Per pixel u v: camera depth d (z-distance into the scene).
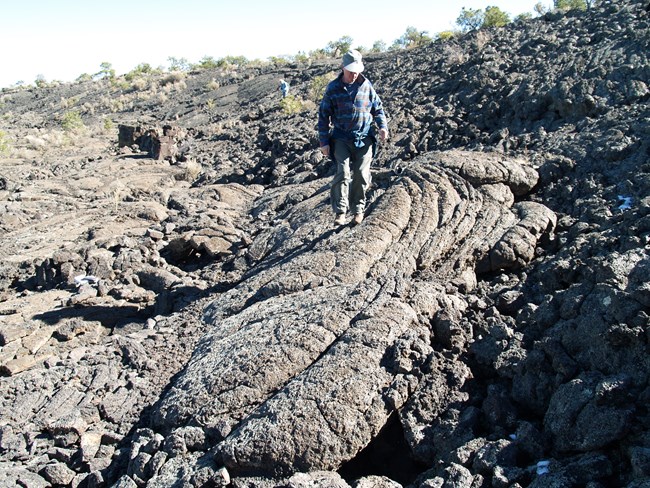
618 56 8.81
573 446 3.30
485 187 6.53
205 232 8.20
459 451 3.54
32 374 5.32
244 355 4.65
